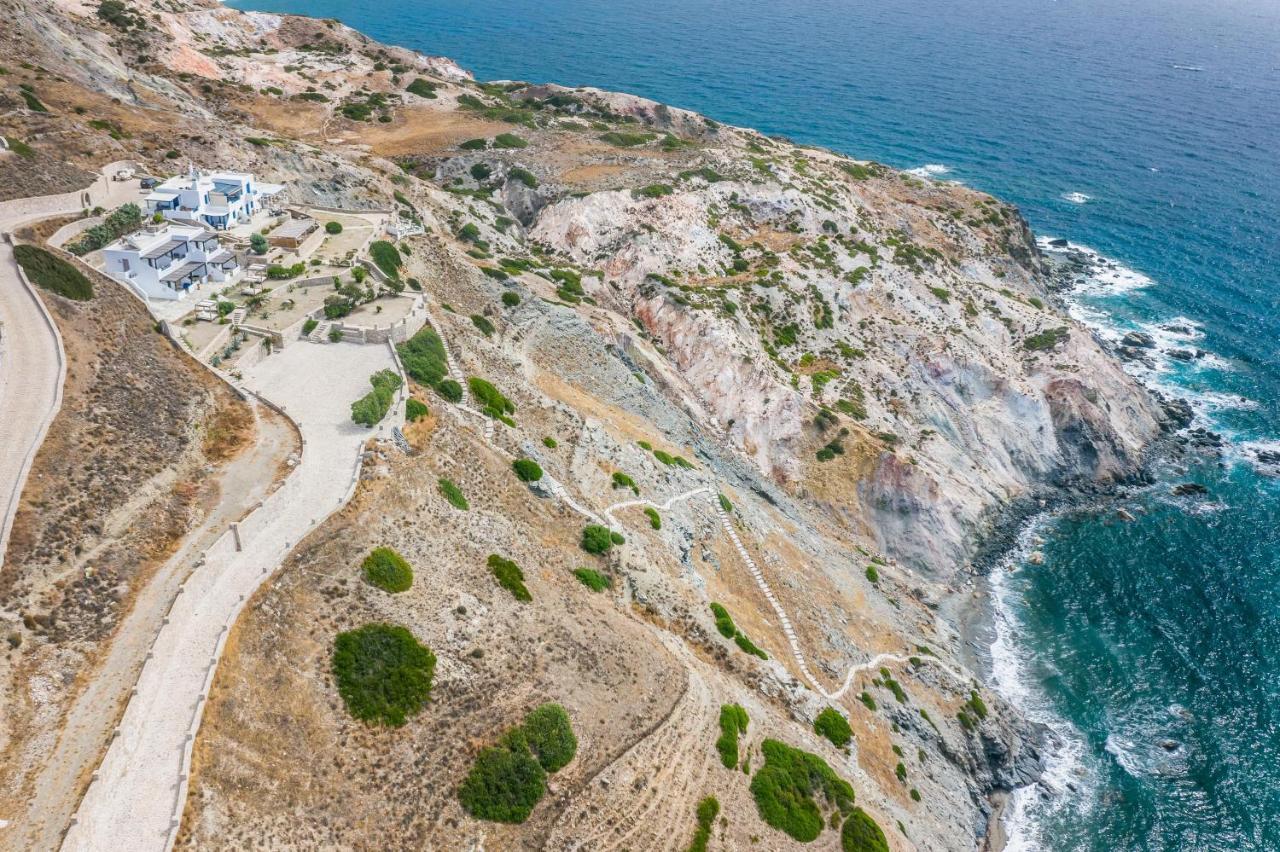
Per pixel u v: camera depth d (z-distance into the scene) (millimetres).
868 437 98188
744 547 76250
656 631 56594
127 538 43562
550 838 40594
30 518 40656
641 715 48219
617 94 172875
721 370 99875
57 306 54219
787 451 96250
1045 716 75750
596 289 107125
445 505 53469
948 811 62938
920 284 123000
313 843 35438
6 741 33781
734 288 111188
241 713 37656
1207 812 67312
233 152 95562
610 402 86875
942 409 106250
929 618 84000
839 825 51938
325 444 54125
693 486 78875
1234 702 76312
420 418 58812
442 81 170500
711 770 48750
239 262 74938
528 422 71250
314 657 41375
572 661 48594
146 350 56625
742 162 141375
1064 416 107125
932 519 92750
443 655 44500
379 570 46250
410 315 70188
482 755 41500
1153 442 110562
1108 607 86812
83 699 36281
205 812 33750
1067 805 68188
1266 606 85812
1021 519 98750
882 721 66562
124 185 80625
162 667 38156
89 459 45188
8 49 98625
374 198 102188
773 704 59125
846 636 74062
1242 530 95875
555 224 117812
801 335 110438
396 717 41000
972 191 165000
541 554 55938
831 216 132750
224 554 44562
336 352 65312
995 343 117812
